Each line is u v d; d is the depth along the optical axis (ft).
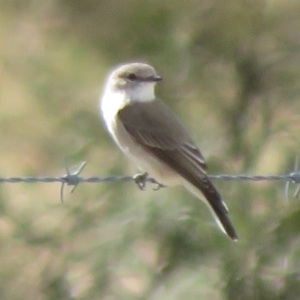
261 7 65.57
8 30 73.87
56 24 70.33
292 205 58.18
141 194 60.44
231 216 58.03
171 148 39.86
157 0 65.31
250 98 64.85
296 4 65.82
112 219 60.03
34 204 61.11
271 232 57.67
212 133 63.46
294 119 63.00
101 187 61.36
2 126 69.87
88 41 67.72
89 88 67.26
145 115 40.52
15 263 59.31
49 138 67.15
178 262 58.44
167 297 58.03
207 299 57.82
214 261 57.98
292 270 57.00
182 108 64.23
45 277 58.90
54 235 59.82
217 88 64.95
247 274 57.26
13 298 58.54
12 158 68.90
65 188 61.62
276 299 56.80
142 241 59.31
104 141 62.95
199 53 65.00
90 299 58.44
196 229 58.13
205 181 38.52
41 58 68.80
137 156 40.52
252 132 62.95
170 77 64.54
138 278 58.95
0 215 59.52
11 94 71.26
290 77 65.26
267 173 61.00
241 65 65.05
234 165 61.87
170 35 64.69
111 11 67.31
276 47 65.77
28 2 73.15
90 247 59.52
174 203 58.95
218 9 65.16
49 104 67.26
